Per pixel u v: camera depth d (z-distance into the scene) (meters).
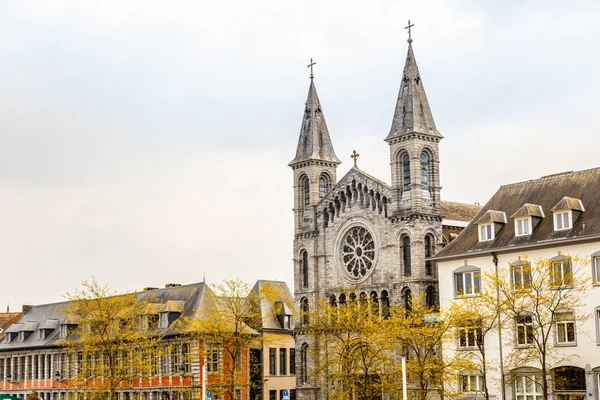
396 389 74.56
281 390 113.69
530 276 71.56
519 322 70.00
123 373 91.06
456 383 77.62
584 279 69.94
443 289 80.62
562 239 71.62
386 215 90.69
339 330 79.56
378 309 90.06
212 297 90.75
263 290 93.06
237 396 101.38
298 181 102.19
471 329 70.81
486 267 77.50
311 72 104.94
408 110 90.19
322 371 89.19
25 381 128.62
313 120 102.75
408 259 88.50
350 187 95.31
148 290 116.69
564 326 71.69
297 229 101.19
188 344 100.94
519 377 70.00
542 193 78.38
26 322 131.25
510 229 77.50
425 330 71.06
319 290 97.75
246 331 93.00
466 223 95.06
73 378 108.56
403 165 90.44
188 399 96.44
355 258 94.31
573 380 70.81
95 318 89.00
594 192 74.06
